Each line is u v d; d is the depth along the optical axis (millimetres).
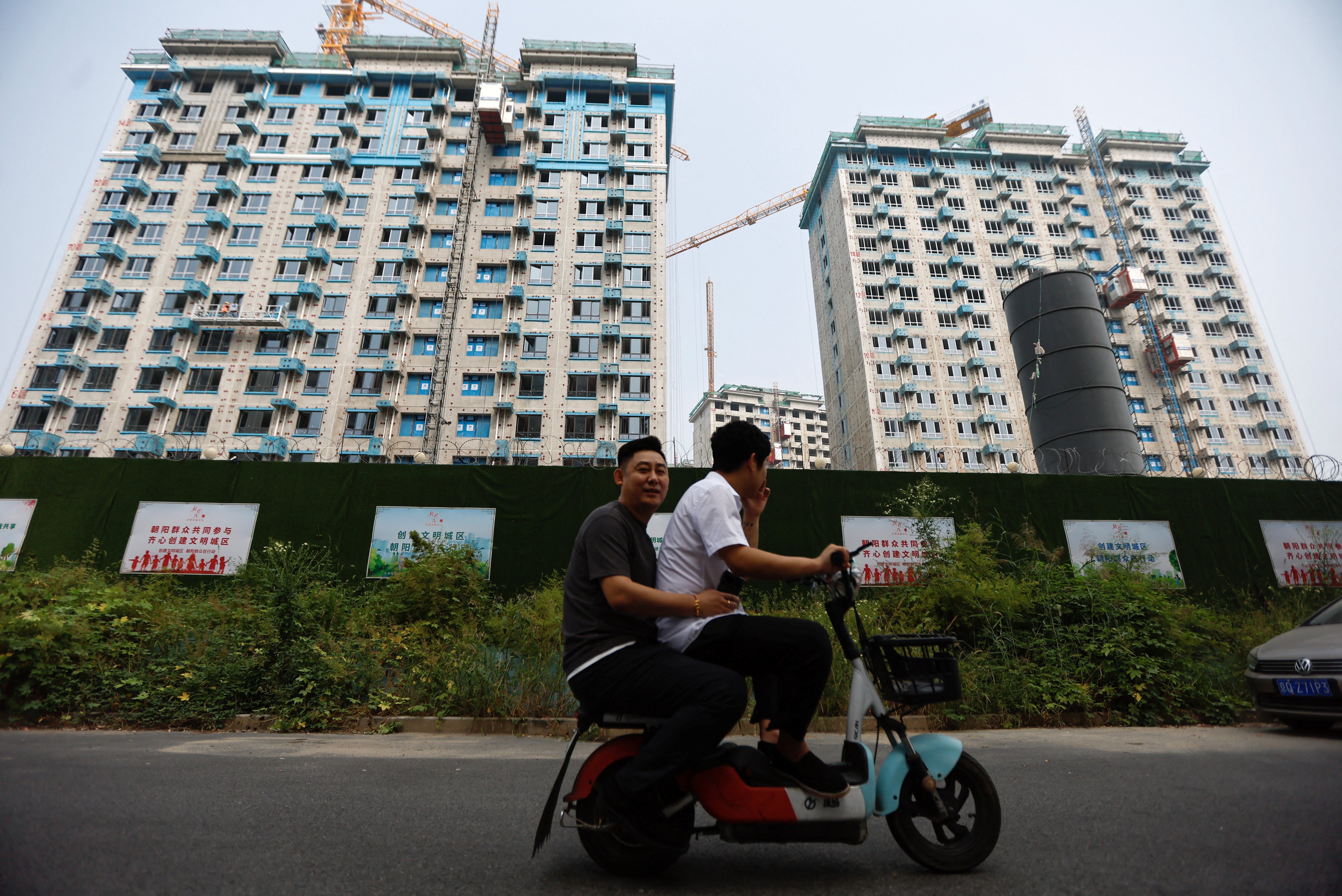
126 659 7098
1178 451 56750
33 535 11289
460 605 9648
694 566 2629
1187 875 2535
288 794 3797
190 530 11477
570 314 47406
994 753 5668
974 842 2686
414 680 7336
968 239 61562
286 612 7320
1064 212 63688
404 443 43562
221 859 2590
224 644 7277
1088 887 2430
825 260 68438
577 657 2506
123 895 2170
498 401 44906
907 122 65438
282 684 6934
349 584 11297
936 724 7250
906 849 2643
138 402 43219
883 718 2740
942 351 57594
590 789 2494
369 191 49312
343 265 47406
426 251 48188
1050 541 12211
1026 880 2518
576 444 44594
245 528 11547
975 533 10344
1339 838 2986
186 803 3459
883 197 62562
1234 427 58000
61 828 2891
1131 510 12609
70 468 11656
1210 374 59375
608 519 2617
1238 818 3377
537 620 8984
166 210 47625
